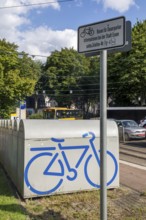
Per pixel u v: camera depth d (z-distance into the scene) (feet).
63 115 119.14
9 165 33.19
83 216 20.92
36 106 275.80
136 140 87.51
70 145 26.25
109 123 28.30
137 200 24.63
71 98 229.25
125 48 16.97
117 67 159.02
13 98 120.57
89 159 26.89
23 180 24.85
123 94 165.48
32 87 122.83
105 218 15.16
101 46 15.25
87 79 224.74
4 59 121.90
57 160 25.81
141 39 153.38
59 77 229.86
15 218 19.67
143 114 130.52
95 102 231.50
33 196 24.99
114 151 27.89
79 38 16.05
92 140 26.94
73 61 228.63
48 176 25.50
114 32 14.84
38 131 25.41
